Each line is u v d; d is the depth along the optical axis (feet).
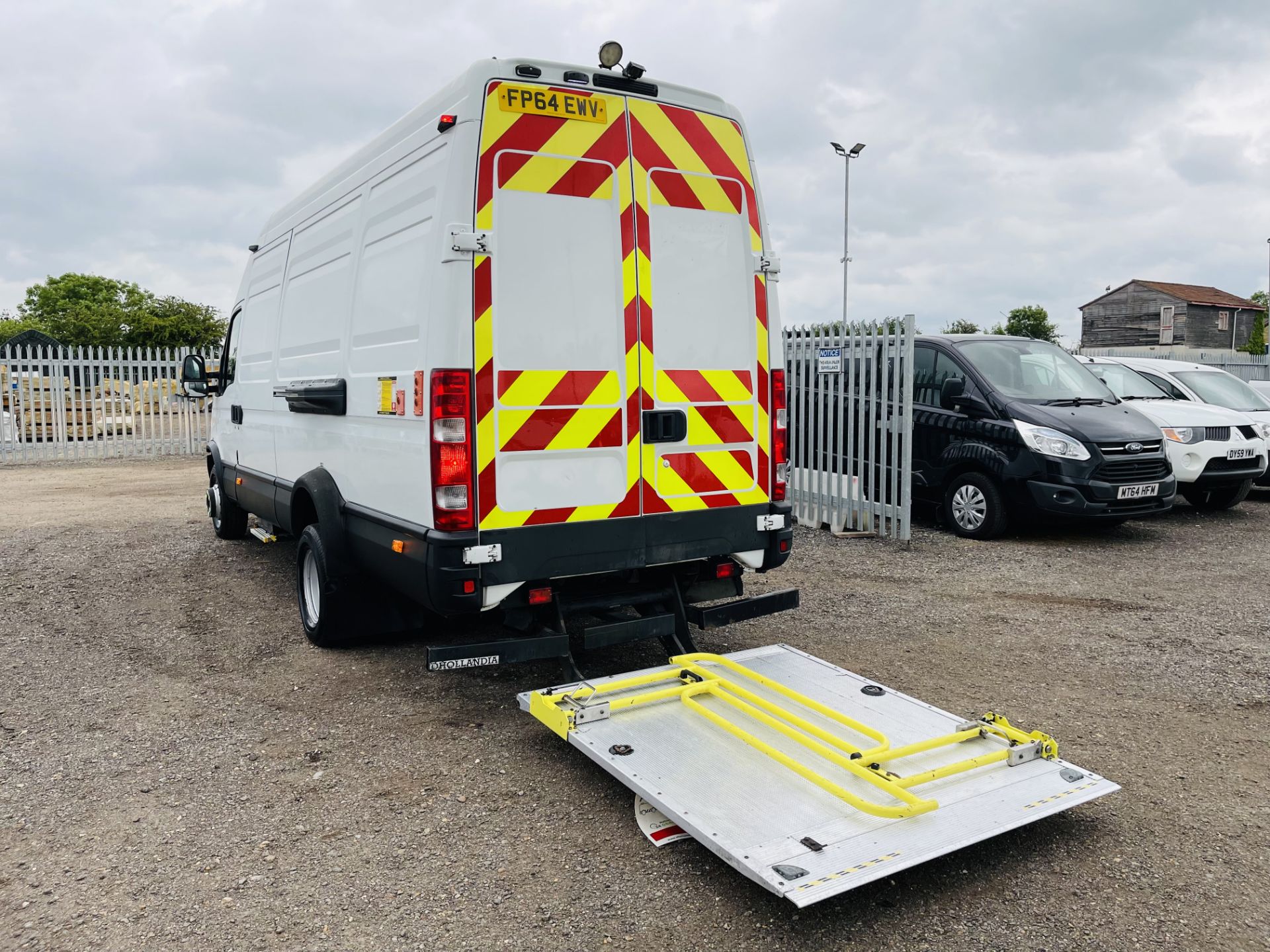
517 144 12.37
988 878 9.58
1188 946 8.43
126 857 9.99
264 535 23.99
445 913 8.96
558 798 11.39
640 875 9.62
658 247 13.55
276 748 12.88
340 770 12.17
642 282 13.38
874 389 27.48
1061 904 9.09
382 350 13.99
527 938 8.55
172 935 8.57
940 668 16.35
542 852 10.11
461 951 8.35
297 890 9.35
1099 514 25.93
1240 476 32.32
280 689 15.21
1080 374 30.42
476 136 12.07
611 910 8.99
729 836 9.04
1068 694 15.03
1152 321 150.51
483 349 12.10
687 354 13.85
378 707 14.42
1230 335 152.05
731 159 14.33
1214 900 9.18
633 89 13.32
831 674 13.70
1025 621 19.36
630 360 13.29
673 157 13.69
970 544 27.27
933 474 29.27
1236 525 30.94
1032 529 29.76
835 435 29.17
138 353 54.34
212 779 11.92
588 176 12.91
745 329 14.53
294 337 18.85
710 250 14.08
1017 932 8.65
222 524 26.58
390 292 13.84
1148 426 27.45
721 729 11.66
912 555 25.70
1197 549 26.76
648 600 14.08
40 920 8.80
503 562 12.35
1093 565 24.66
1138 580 23.02
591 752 11.01
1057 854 10.05
